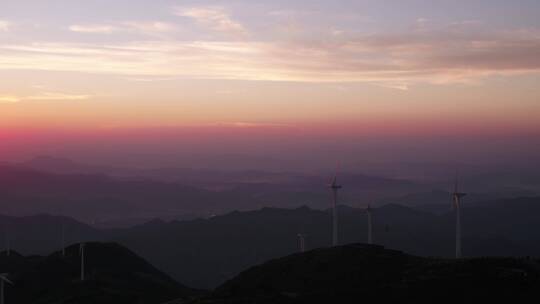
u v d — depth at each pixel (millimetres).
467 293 91688
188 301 110250
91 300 138000
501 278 95938
